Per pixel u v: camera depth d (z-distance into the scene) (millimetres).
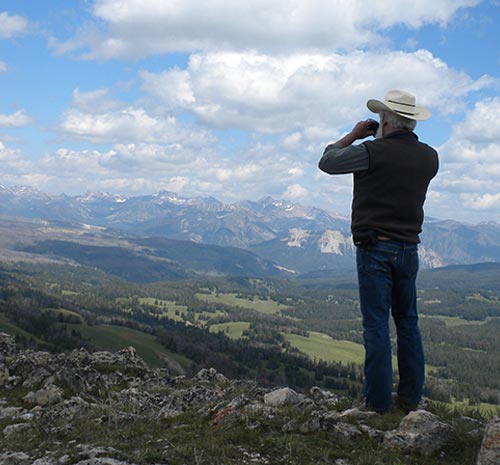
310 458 3232
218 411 4039
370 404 3883
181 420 4098
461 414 4016
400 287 3875
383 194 3727
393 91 3873
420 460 3232
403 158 3717
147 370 6906
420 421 3430
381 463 3160
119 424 4145
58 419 4371
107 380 6375
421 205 3832
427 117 3824
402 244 3754
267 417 3758
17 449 3686
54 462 3406
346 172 3766
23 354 7199
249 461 3193
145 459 3254
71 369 5977
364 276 3816
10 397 5609
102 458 3322
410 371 3975
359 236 3795
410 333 3963
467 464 3211
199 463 3164
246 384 6332
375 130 4031
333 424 3590
